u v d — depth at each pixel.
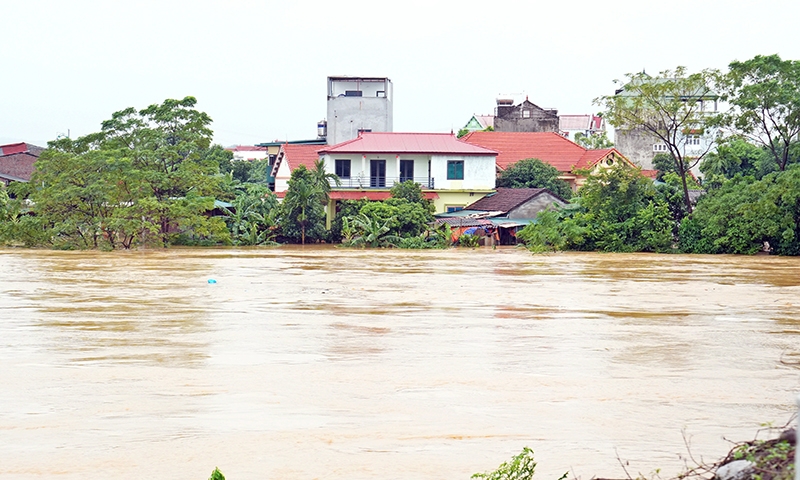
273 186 84.31
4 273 33.66
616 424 11.43
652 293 27.81
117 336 18.12
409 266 39.94
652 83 57.38
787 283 31.84
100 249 50.41
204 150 62.88
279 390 13.23
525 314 22.20
